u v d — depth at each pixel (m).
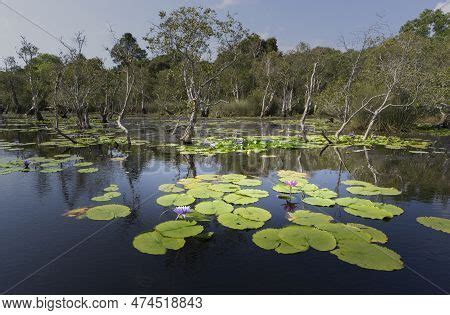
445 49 16.55
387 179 5.77
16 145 10.09
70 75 15.95
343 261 2.78
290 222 3.64
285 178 5.66
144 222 3.68
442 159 7.75
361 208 4.04
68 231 3.44
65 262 2.80
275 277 2.56
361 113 13.50
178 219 3.70
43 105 29.84
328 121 21.02
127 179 5.68
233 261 2.80
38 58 31.14
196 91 10.55
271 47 40.28
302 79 29.97
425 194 4.82
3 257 2.90
